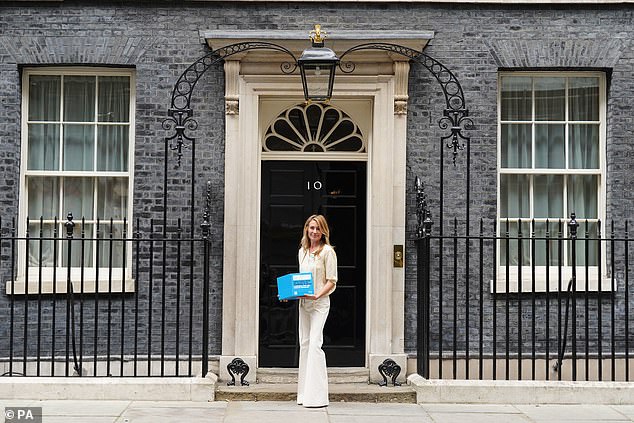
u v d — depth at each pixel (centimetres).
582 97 984
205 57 884
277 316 965
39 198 966
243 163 930
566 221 980
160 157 942
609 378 945
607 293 952
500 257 968
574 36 955
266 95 942
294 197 967
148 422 748
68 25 943
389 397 853
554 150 987
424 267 869
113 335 932
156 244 941
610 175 960
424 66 934
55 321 926
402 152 937
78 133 970
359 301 966
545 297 946
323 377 825
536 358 941
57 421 745
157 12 947
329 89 844
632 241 952
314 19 950
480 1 948
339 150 970
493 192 949
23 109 959
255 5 949
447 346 939
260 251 965
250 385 898
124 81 972
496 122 953
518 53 953
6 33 941
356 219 968
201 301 938
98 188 970
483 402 848
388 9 952
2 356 923
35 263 959
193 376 866
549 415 801
